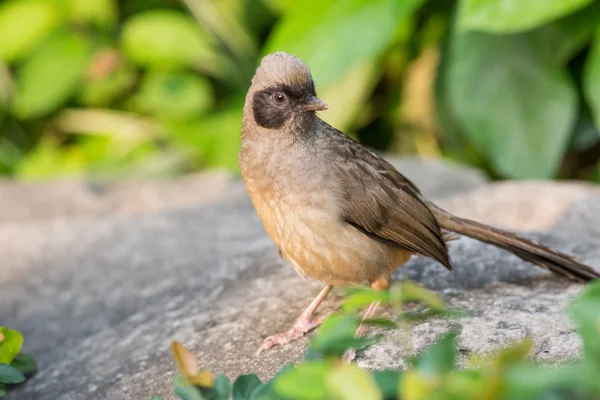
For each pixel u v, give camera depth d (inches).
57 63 628.4
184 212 539.2
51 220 549.6
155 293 422.9
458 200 507.5
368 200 354.3
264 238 473.1
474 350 304.7
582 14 522.6
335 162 352.2
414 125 640.4
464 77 540.4
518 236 379.2
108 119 659.4
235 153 619.2
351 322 217.8
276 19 641.6
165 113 621.6
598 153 619.2
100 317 414.9
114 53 626.8
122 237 497.7
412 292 212.2
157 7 659.4
